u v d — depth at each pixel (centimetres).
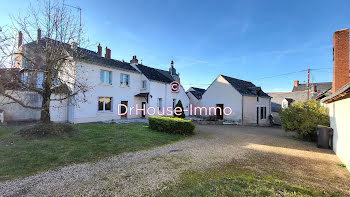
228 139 945
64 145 650
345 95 550
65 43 899
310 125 948
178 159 560
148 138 848
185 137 950
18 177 395
